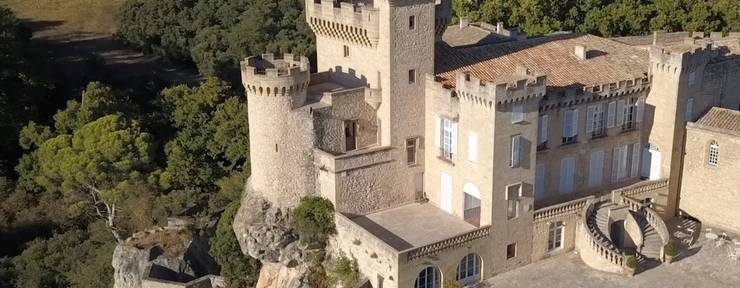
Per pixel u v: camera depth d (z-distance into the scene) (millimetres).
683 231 76750
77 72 127875
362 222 70562
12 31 115625
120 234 91750
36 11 151750
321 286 70750
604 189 78062
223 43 127062
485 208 67750
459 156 69562
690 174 78438
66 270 89500
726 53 84062
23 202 97938
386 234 68250
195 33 133750
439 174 72562
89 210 97125
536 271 70188
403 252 63125
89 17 150750
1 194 98562
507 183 67500
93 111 103312
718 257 71562
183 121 106188
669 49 75938
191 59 133625
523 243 70438
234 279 77938
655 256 71375
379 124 72250
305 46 121000
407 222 70562
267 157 72188
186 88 110250
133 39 136875
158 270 81812
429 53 70625
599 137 76250
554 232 72125
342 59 75000
